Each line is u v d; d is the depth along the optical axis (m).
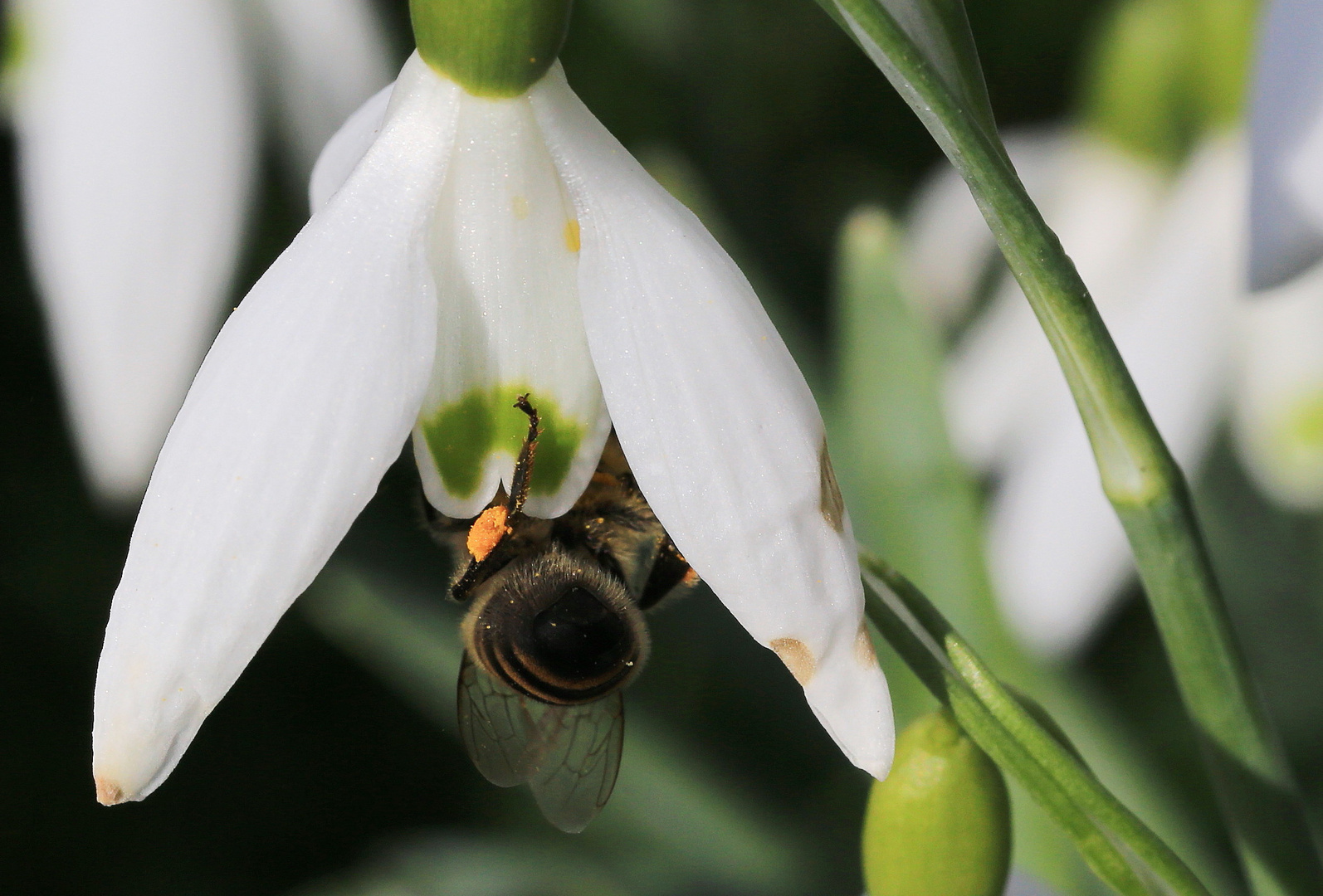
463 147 0.14
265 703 0.31
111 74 0.20
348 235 0.14
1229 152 0.22
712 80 0.31
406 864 0.23
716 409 0.14
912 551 0.18
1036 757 0.14
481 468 0.14
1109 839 0.14
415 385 0.14
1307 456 0.21
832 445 0.21
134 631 0.14
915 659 0.14
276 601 0.14
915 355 0.18
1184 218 0.22
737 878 0.22
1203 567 0.15
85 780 0.30
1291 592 0.27
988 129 0.14
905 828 0.14
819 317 0.31
